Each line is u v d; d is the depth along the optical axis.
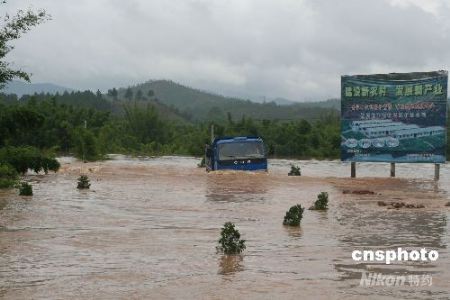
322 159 67.56
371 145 27.86
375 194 20.50
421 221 13.54
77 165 39.06
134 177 27.77
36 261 9.07
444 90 26.36
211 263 8.99
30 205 16.48
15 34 24.27
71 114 88.00
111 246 10.37
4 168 22.73
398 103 27.22
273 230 12.30
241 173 27.50
